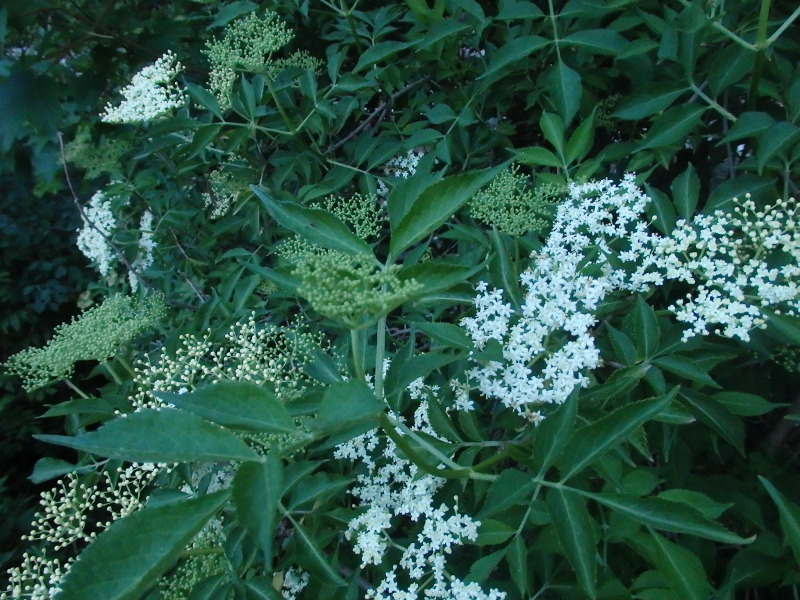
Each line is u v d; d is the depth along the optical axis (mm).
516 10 690
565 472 440
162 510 333
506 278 551
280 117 958
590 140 673
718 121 756
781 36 684
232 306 839
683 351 551
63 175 1652
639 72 730
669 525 422
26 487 1760
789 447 732
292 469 503
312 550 490
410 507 534
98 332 733
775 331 540
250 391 353
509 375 531
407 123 952
